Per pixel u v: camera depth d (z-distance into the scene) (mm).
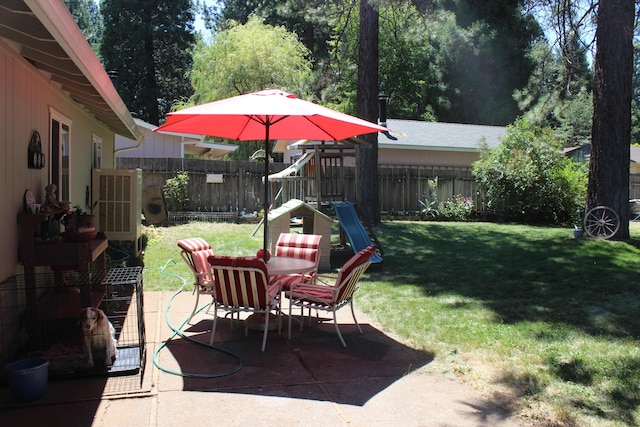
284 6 15203
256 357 4398
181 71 35219
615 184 10023
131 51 33750
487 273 7914
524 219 16078
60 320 4406
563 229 13750
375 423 3234
